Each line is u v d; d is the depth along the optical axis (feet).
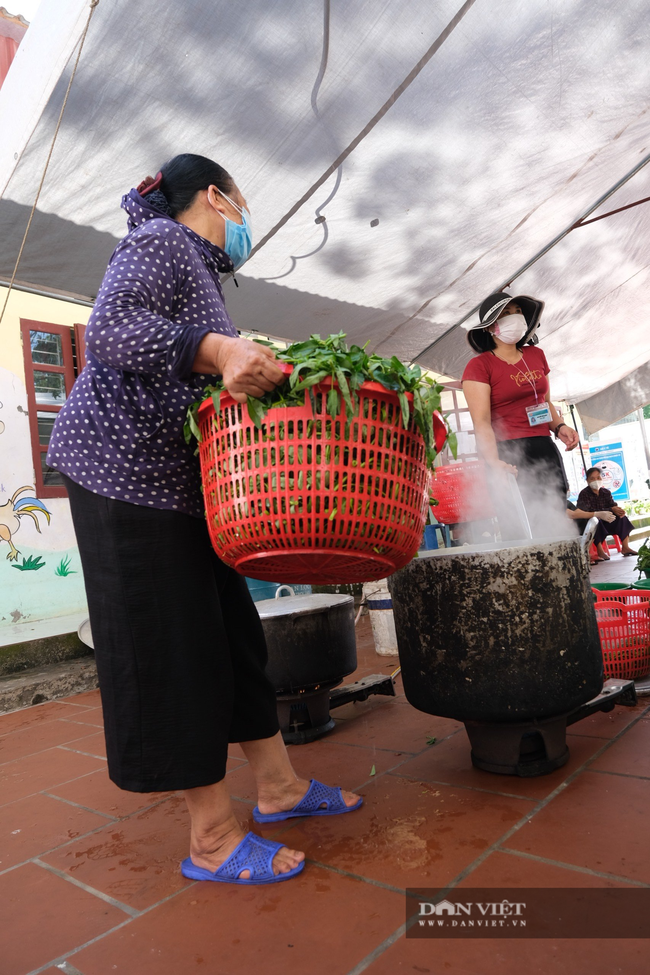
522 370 10.25
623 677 8.93
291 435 4.03
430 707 6.38
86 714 11.95
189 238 5.14
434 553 7.16
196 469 5.07
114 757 4.87
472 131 10.12
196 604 4.94
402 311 14.82
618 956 3.63
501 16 8.33
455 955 3.82
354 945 4.02
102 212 9.33
